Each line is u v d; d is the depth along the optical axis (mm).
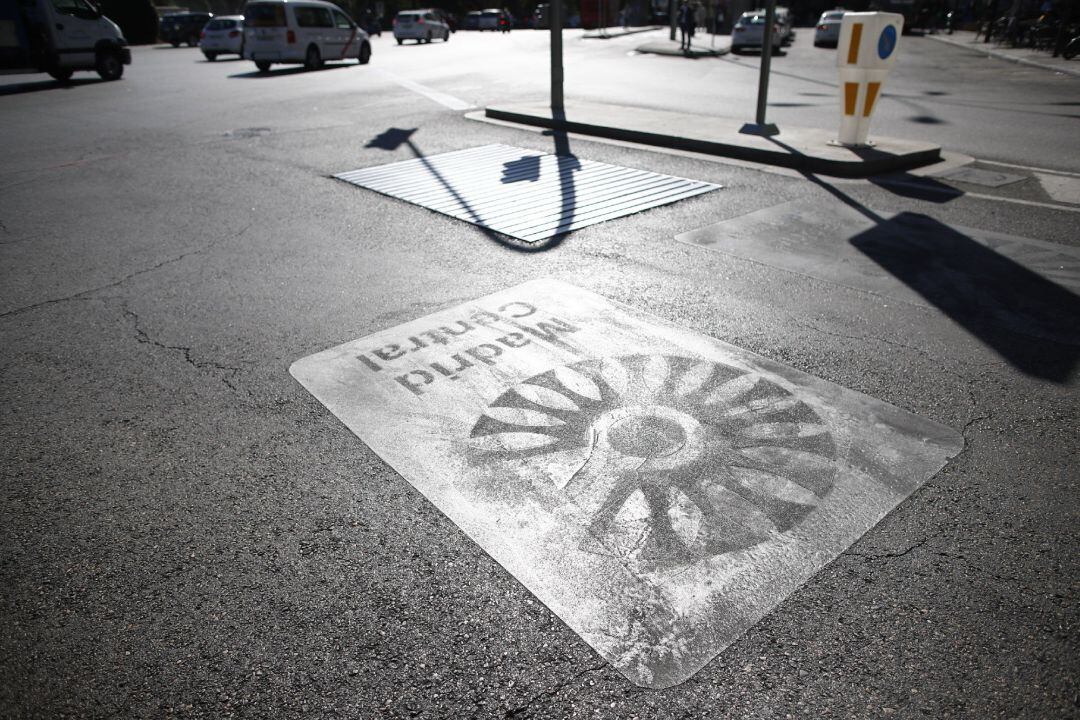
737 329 3912
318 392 3455
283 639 2117
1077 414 3043
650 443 2910
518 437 2998
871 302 4199
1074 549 2320
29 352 4012
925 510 2504
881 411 3102
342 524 2568
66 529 2613
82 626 2193
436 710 1879
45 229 6238
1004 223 5512
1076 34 20953
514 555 2379
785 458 2797
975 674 1913
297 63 21859
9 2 17156
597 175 7496
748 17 25078
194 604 2256
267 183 7688
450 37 39750
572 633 2088
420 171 7969
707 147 8391
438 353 3770
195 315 4414
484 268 4992
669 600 2174
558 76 11453
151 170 8422
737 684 1910
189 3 84062
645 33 39250
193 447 3074
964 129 9602
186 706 1927
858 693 1872
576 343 3805
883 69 7520
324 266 5168
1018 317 3955
